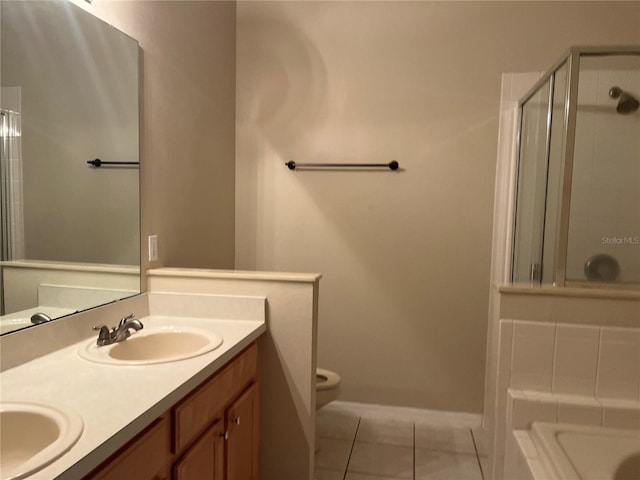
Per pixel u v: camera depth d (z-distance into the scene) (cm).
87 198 156
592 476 133
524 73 245
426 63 257
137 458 99
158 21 193
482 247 255
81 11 153
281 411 184
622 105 205
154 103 191
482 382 261
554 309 164
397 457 227
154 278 188
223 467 146
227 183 270
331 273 274
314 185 274
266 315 181
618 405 158
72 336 146
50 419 94
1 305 125
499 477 171
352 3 264
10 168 129
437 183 259
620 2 235
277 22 273
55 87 144
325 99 269
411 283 265
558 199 187
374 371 272
